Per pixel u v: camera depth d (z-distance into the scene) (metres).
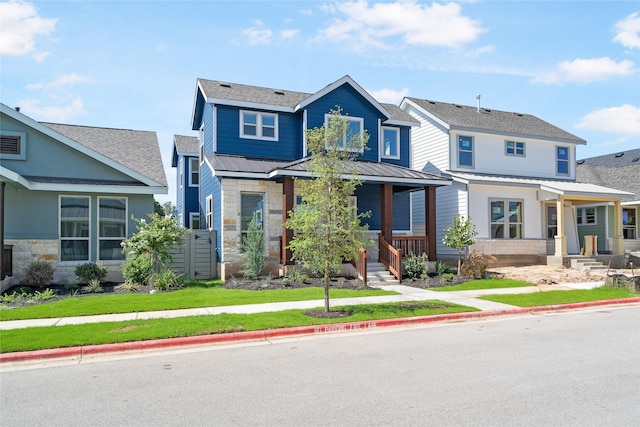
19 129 15.55
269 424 4.66
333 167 10.84
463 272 17.30
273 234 17.06
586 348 7.85
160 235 14.59
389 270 16.81
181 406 5.20
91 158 16.23
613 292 14.41
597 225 26.39
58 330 8.75
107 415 4.96
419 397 5.41
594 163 35.44
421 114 25.14
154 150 19.91
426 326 10.09
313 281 15.63
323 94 19.20
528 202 22.62
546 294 13.87
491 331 9.41
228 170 16.08
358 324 9.80
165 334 8.53
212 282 15.56
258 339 8.86
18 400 5.48
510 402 5.23
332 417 4.82
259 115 19.19
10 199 15.06
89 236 15.85
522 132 24.64
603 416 4.82
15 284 14.69
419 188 20.08
